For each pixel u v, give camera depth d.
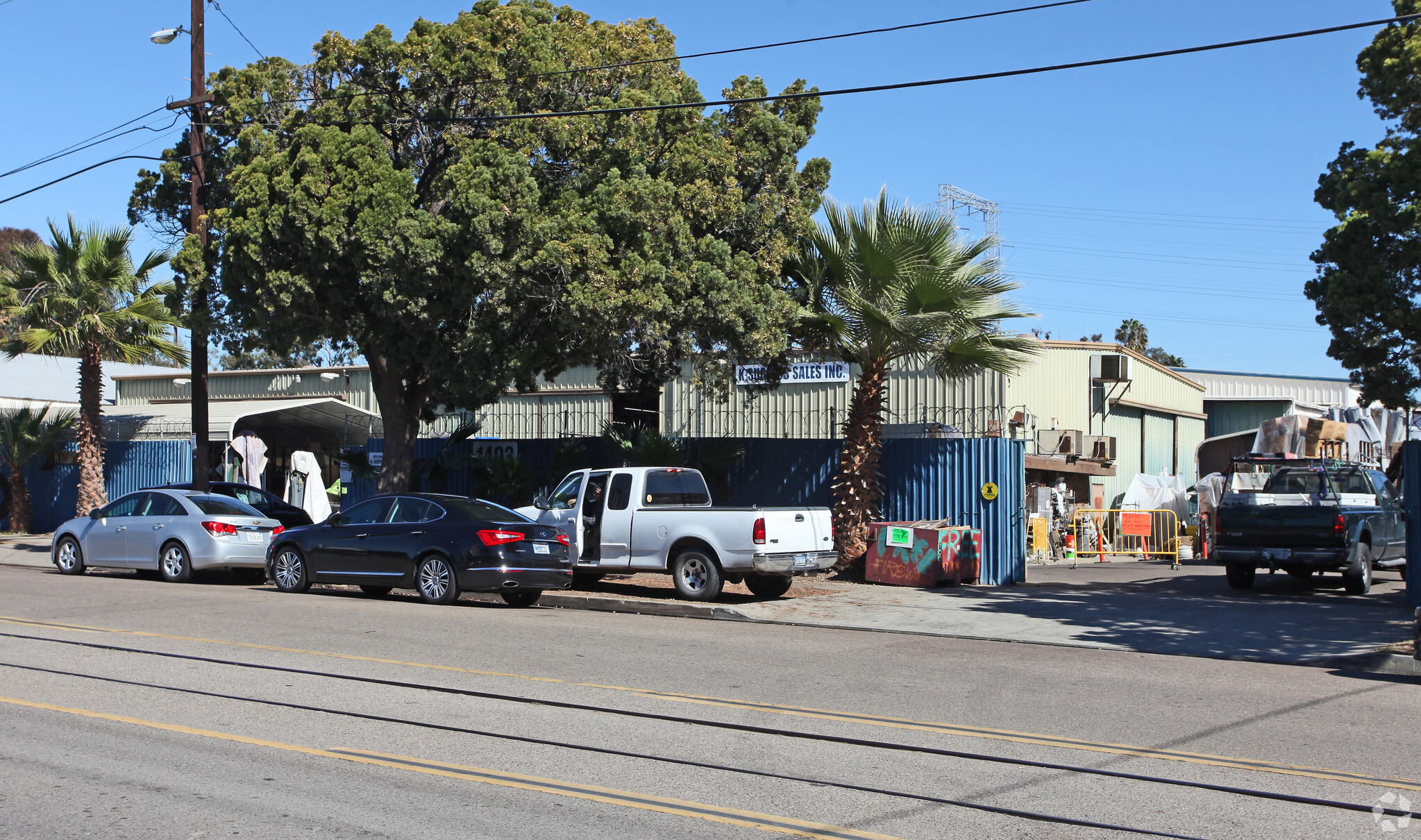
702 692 9.09
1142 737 7.67
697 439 22.14
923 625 13.80
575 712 8.24
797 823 5.69
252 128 18.38
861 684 9.55
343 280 18.23
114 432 30.88
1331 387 44.78
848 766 6.81
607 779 6.46
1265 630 13.34
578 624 13.44
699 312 17.27
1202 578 20.73
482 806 5.91
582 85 18.81
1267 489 18.94
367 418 28.41
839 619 14.35
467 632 12.34
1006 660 11.17
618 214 17.08
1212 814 5.89
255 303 18.23
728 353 19.05
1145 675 10.28
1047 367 30.12
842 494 19.08
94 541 19.33
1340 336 18.53
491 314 17.70
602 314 16.75
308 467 25.28
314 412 28.19
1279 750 7.32
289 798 6.02
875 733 7.70
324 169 17.61
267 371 37.69
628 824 5.64
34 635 11.64
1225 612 14.95
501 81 18.28
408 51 18.34
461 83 18.38
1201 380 45.72
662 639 12.15
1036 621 14.16
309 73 19.28
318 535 16.45
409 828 5.53
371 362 21.06
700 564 15.71
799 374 29.42
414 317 17.89
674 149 18.00
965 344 17.55
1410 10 17.94
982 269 17.66
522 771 6.62
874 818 5.78
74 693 8.68
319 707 8.27
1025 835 5.53
